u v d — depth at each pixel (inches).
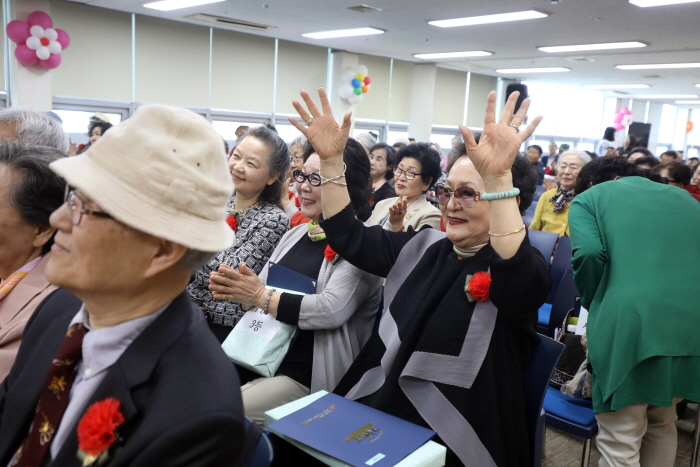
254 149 82.5
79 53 302.0
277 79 398.3
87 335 30.5
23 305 47.8
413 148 126.0
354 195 74.4
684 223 71.2
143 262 29.1
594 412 71.8
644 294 67.3
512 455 53.4
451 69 517.0
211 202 29.7
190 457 26.3
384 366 58.3
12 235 48.5
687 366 67.7
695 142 866.1
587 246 71.1
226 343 67.6
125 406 27.7
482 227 56.9
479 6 267.1
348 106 437.7
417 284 62.2
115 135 28.3
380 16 300.8
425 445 47.6
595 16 274.7
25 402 32.9
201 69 356.2
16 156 47.9
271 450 37.2
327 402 55.4
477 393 53.1
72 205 28.9
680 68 437.7
